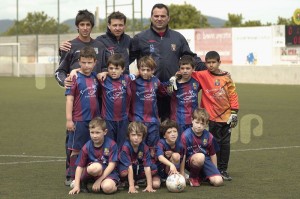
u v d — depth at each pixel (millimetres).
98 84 7840
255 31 34906
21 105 21219
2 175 8398
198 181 7750
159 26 8562
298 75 32312
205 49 37406
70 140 7816
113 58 7727
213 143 7863
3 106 20812
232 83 8398
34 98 24500
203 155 7645
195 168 7688
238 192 7188
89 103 7723
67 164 8000
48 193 7188
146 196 7004
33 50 48188
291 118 16141
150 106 7996
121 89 7797
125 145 7449
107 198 6902
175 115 8297
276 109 18672
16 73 47625
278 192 7137
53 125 15109
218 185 7594
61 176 8352
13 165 9273
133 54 8766
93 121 7254
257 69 34188
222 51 36531
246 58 35438
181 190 7238
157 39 8617
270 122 15242
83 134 7730
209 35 37125
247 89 28547
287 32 33562
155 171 7586
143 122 7961
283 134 12992
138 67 7984
